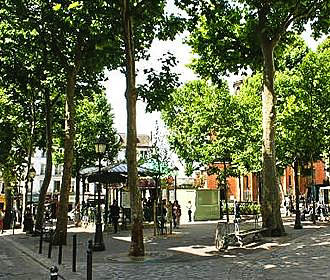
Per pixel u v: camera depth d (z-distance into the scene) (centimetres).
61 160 4734
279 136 2869
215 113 3878
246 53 2355
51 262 1500
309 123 2808
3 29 2409
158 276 1153
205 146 3950
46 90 2828
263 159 2086
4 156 3741
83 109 4588
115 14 1662
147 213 3344
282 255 1465
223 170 4128
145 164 3056
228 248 1695
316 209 3444
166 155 4197
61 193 2103
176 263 1374
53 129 3353
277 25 2203
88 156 4581
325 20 2194
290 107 2820
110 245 1984
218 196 4003
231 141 3753
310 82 2866
